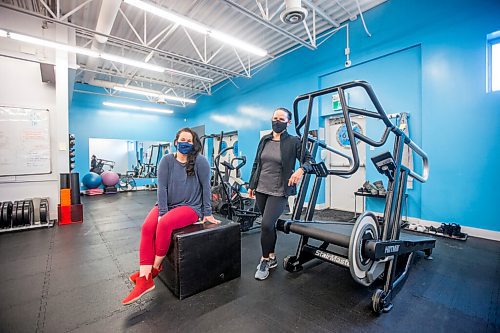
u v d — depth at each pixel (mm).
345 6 4469
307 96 1840
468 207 3447
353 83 1545
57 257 2730
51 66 3914
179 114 11172
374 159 1799
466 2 3412
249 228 3797
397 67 4223
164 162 2059
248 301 1811
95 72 7109
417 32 3900
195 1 4254
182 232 1893
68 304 1798
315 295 1893
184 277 1832
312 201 2375
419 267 2402
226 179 4496
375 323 1563
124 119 9828
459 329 1508
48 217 4078
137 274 1820
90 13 4605
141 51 6258
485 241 3189
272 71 6609
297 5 3068
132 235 3584
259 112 7086
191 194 2162
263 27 5121
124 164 9984
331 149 2412
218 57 6660
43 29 4277
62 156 4406
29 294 1939
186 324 1559
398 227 1939
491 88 3352
